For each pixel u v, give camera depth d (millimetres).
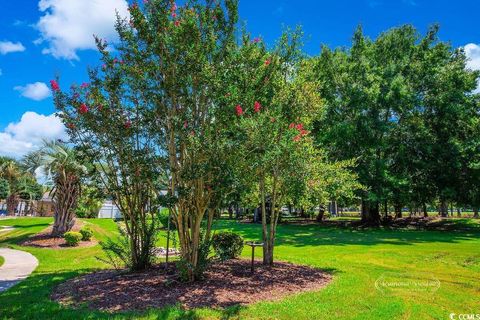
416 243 18109
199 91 7648
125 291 7074
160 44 7277
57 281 8445
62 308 6031
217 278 8344
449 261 12445
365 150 28312
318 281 8555
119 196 9047
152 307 6066
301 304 6387
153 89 7520
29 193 55500
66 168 18938
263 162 8102
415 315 6160
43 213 47156
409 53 32531
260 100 8719
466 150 27719
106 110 8039
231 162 7336
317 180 10906
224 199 8492
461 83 29234
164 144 8109
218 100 7422
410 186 29062
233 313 5789
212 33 7535
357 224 33094
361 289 7750
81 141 8516
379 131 28375
